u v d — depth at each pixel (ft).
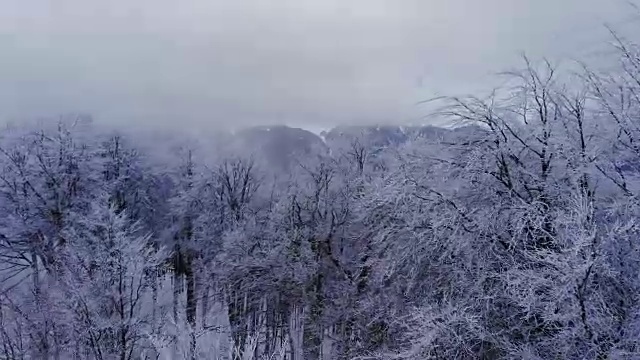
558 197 31.94
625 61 31.32
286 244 62.49
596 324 24.38
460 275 34.86
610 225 28.55
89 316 38.78
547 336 29.22
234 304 63.16
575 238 24.62
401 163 40.96
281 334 61.77
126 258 41.32
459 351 31.14
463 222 34.42
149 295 45.19
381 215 45.55
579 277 23.54
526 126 35.60
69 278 40.86
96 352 38.24
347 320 53.36
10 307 44.09
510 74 36.04
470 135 37.58
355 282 55.01
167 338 35.76
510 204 33.73
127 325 39.37
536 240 31.89
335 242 63.93
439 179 37.76
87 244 43.50
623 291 26.66
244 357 30.60
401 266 40.86
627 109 30.60
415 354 32.12
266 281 62.08
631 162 30.73
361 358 44.47
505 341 29.63
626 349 23.86
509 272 28.35
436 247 35.70
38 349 40.81
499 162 35.27
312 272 60.44
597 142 31.68
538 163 35.04
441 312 32.01
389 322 42.96
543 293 26.96
